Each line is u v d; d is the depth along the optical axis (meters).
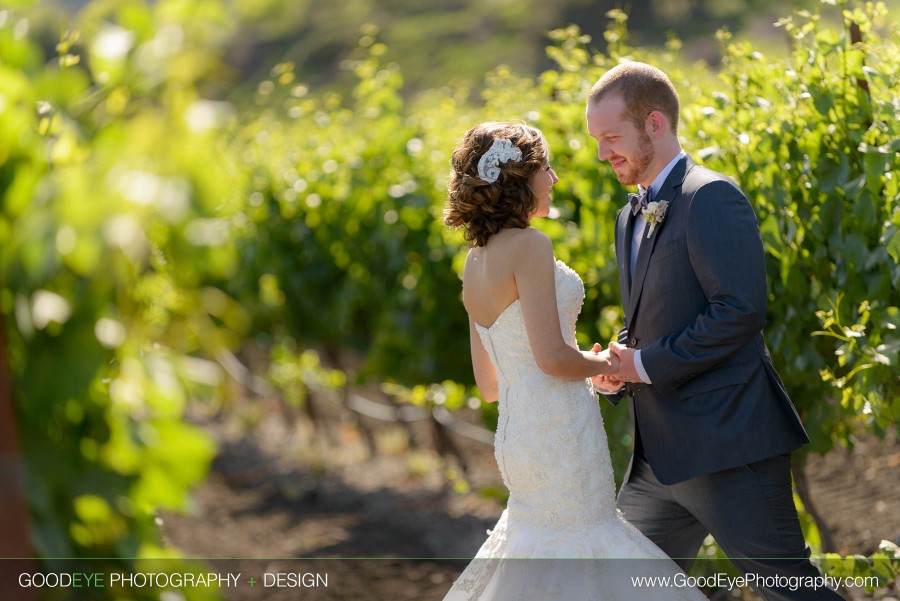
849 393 5.93
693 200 4.98
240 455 15.02
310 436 14.17
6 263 2.35
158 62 2.32
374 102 11.71
